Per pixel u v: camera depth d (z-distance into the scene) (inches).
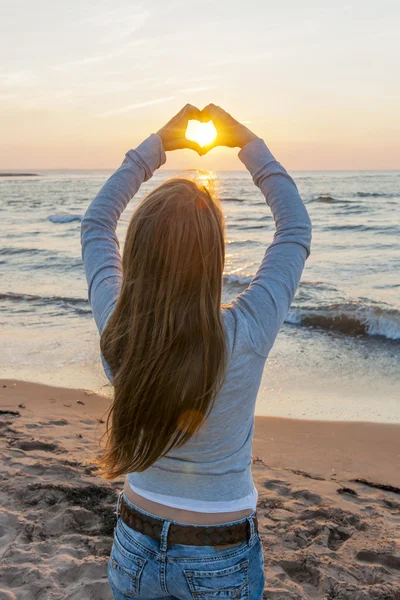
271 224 1201.4
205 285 46.2
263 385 284.2
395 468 190.2
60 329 392.5
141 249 47.3
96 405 247.3
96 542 132.9
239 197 2190.0
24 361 320.5
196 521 51.2
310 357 330.0
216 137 61.4
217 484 51.2
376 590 116.7
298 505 155.3
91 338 366.6
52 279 612.7
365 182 3282.5
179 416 47.1
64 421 223.1
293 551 132.1
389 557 128.8
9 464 174.1
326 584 119.6
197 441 49.9
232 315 48.8
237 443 51.4
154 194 49.3
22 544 132.3
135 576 53.2
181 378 46.0
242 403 49.9
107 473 53.4
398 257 714.2
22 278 621.9
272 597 114.6
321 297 480.4
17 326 404.8
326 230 1026.7
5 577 120.1
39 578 119.3
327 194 2066.9
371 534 139.5
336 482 174.9
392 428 224.2
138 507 53.3
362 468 190.4
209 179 51.6
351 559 128.9
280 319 50.4
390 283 552.4
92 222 60.4
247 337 48.2
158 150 62.4
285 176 57.3
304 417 239.6
